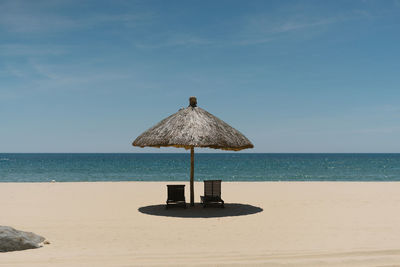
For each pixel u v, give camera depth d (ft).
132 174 124.36
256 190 49.03
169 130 31.01
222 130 32.01
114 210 31.89
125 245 19.38
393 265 14.65
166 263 14.88
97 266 14.40
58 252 17.38
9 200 37.76
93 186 53.67
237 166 194.39
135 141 33.65
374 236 21.65
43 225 25.02
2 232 17.78
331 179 102.06
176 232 23.03
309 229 23.97
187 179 102.47
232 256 16.30
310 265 14.67
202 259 15.65
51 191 46.50
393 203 36.37
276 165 208.23
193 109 33.04
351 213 30.48
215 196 33.60
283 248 18.52
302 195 43.19
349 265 14.67
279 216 29.12
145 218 28.07
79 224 25.49
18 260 15.39
